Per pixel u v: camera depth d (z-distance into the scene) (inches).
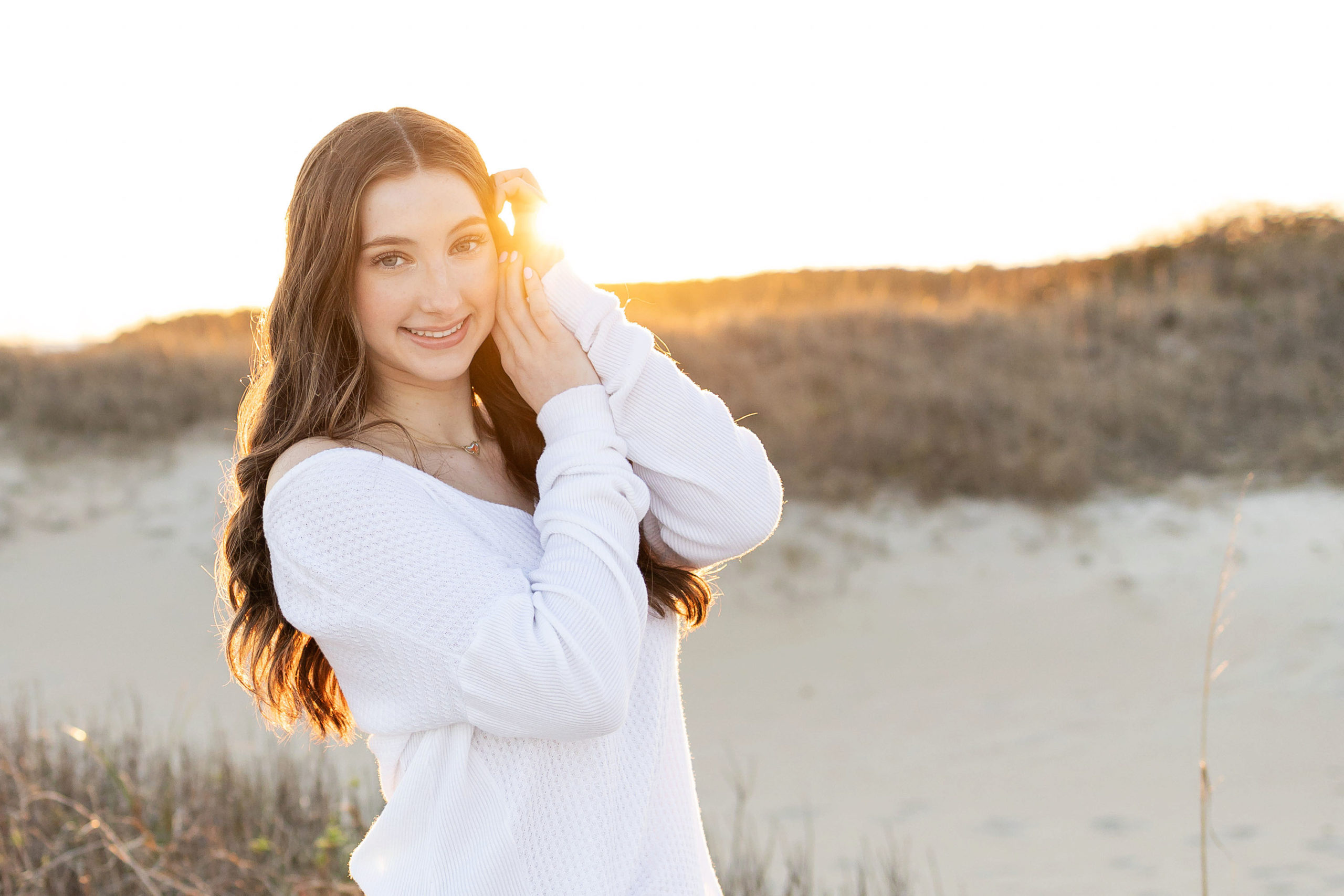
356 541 51.5
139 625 402.3
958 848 210.4
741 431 64.0
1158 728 280.4
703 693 339.6
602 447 56.0
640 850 55.6
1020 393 535.2
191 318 711.1
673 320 604.7
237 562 60.2
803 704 325.1
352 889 123.3
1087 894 183.2
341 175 56.0
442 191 56.7
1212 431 521.0
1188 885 183.8
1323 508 433.7
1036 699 313.4
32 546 458.0
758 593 411.2
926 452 483.8
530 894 52.1
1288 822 209.6
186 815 148.6
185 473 506.6
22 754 172.1
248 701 325.1
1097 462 493.4
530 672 48.3
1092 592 392.5
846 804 243.4
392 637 50.9
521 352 59.1
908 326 599.2
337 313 57.3
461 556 51.4
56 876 125.0
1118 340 605.9
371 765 225.1
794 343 567.5
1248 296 656.4
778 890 176.7
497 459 67.2
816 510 456.1
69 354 607.2
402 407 61.9
